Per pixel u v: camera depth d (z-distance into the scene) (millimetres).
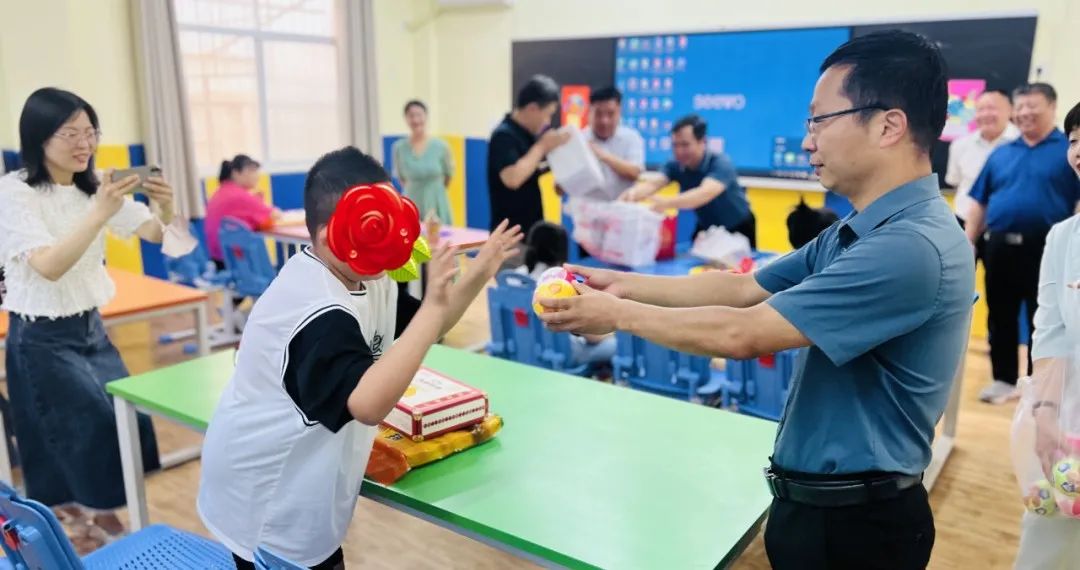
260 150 6020
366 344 1144
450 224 5781
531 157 3451
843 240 1100
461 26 6520
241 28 5719
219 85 5680
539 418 1657
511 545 1194
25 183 1972
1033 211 3361
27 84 4473
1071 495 1417
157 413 1729
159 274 5293
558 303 1117
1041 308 1565
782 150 5043
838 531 1076
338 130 6512
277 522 1259
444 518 1268
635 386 2770
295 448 1213
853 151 1025
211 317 4875
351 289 1208
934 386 1057
